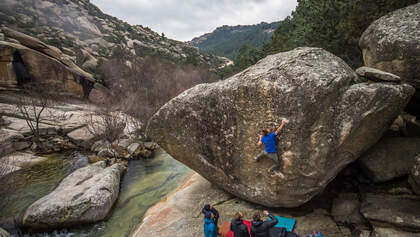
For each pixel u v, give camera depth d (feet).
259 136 19.97
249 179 22.40
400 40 19.97
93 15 325.62
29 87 75.15
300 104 17.56
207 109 22.89
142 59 141.69
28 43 91.61
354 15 37.22
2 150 44.29
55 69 90.58
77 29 258.57
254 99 19.40
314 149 18.20
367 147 19.65
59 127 63.77
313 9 55.06
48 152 55.36
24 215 28.09
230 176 23.77
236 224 17.80
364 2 36.47
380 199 19.69
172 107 25.00
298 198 20.65
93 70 134.21
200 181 32.73
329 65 18.33
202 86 24.02
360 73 18.81
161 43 359.87
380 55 21.83
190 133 24.67
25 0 250.16
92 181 34.60
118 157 51.42
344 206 21.33
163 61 138.21
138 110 75.82
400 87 16.94
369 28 24.26
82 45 215.72
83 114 76.07
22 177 41.70
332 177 19.85
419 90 20.68
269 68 19.44
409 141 21.94
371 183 22.15
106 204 30.09
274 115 18.71
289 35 80.02
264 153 19.39
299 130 18.01
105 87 112.68
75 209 27.99
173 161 49.19
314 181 19.40
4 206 32.22
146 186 37.58
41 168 46.21
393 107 17.10
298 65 18.30
